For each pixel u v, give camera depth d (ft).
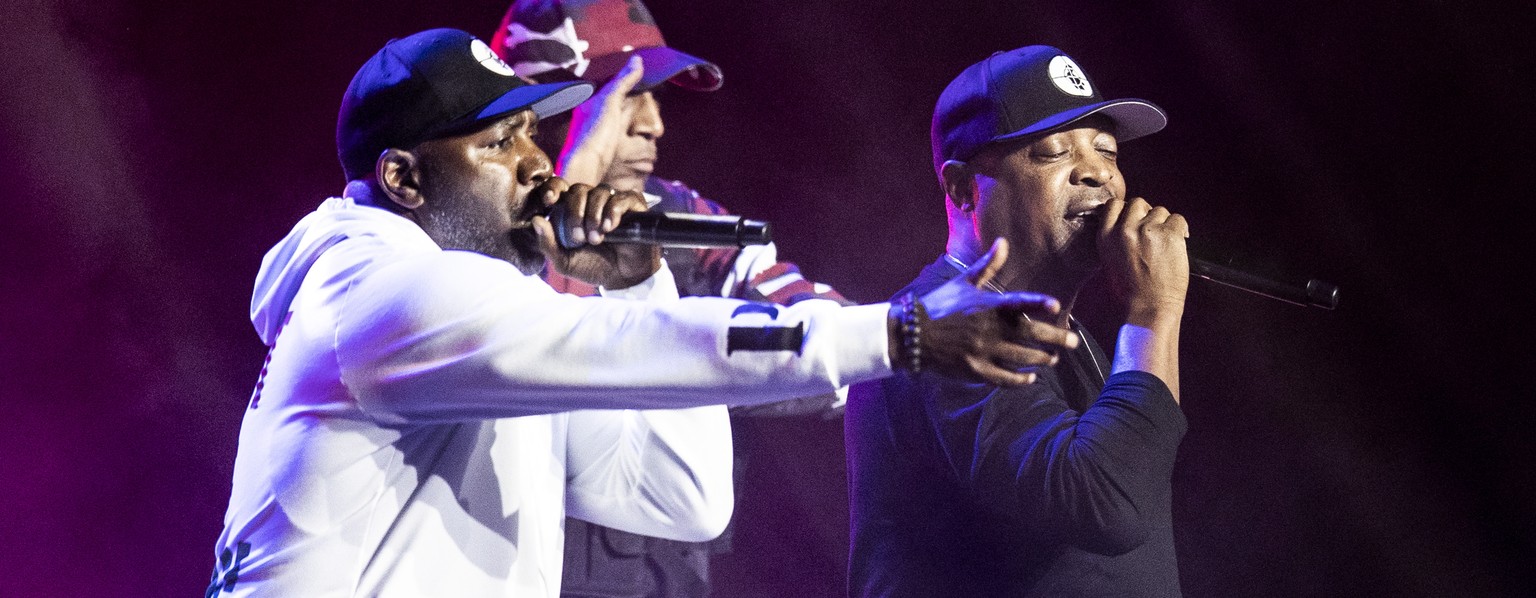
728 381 10.02
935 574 14.56
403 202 12.60
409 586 11.46
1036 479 13.56
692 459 13.88
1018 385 9.71
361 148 12.77
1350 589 28.73
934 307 9.87
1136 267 14.42
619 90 18.53
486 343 10.28
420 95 12.51
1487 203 28.48
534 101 12.63
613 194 12.07
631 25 20.98
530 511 12.32
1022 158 15.07
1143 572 14.46
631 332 10.19
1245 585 29.09
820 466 29.09
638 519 13.99
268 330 12.46
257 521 11.47
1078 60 31.58
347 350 10.92
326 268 11.63
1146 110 15.44
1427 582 28.40
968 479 13.97
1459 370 28.58
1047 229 15.01
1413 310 28.94
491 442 12.15
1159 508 13.78
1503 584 27.96
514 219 12.63
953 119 15.56
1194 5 30.63
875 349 9.85
